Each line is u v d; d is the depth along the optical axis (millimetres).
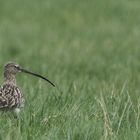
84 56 26266
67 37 32156
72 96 13156
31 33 33781
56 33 33719
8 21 36750
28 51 28391
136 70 21734
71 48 28375
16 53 28375
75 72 21922
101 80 19281
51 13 38656
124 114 11680
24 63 25078
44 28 35188
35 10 39438
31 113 11352
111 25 34938
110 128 10422
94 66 23484
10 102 11203
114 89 13852
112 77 19688
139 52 26469
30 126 10672
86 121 10688
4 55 27672
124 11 38312
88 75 20688
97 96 13477
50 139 9914
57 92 13453
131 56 25516
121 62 24172
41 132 10484
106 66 23438
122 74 20469
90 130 10273
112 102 12477
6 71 13031
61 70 22656
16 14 38500
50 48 29047
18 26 35656
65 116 11250
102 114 11438
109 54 26406
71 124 10609
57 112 11570
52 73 21625
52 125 10750
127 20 36250
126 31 32906
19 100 11508
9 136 9797
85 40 30906
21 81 18156
